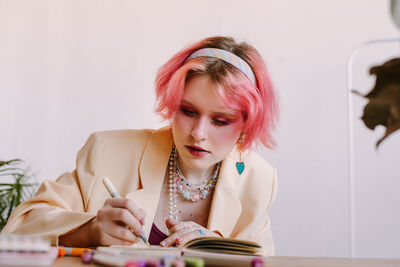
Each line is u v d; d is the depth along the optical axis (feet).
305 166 9.27
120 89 9.83
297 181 9.27
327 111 9.27
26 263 2.03
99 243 3.32
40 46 9.98
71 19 9.99
